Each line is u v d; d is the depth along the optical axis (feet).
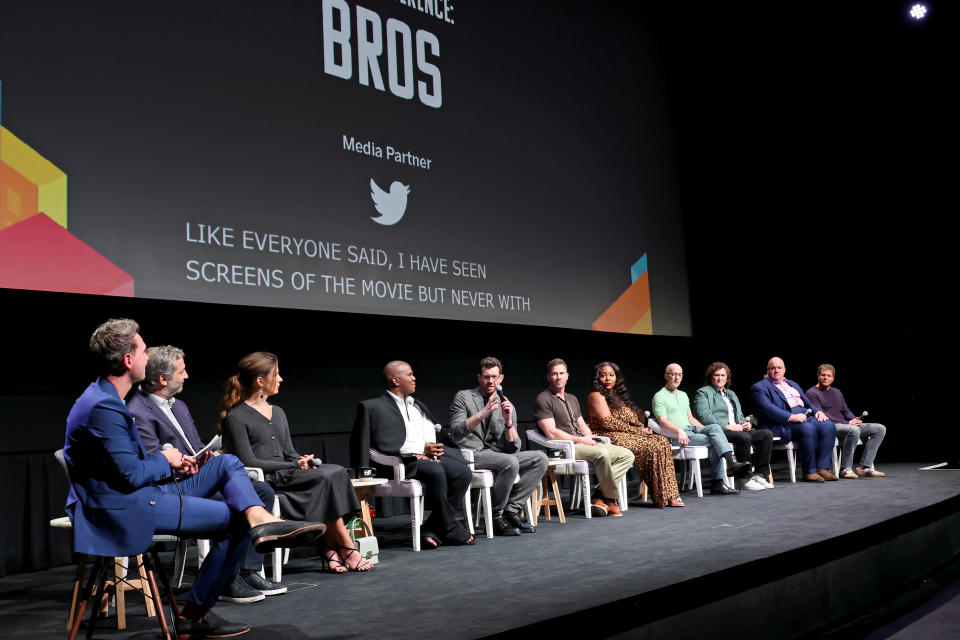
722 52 24.18
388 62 16.14
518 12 19.02
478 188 17.53
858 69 23.77
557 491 13.89
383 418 11.89
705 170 23.73
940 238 23.73
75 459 6.54
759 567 9.02
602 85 20.94
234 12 13.82
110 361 6.75
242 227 13.60
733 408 18.49
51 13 11.69
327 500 9.94
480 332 18.28
